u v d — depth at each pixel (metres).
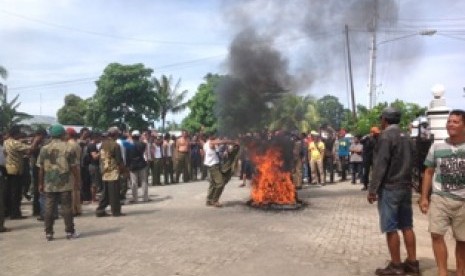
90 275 6.39
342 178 19.84
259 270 6.51
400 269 6.18
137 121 37.53
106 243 8.25
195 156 20.67
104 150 11.14
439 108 11.87
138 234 8.95
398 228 6.27
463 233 5.59
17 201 11.08
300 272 6.39
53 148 8.62
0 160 9.62
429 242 8.15
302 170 17.58
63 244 8.27
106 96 37.47
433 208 5.70
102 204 11.14
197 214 11.16
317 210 11.57
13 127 11.07
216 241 8.25
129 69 37.91
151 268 6.66
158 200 13.88
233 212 11.38
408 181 6.20
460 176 5.53
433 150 5.79
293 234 8.77
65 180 8.64
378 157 6.13
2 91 35.16
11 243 8.42
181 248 7.78
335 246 7.83
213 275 6.31
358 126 21.80
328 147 18.67
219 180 12.33
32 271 6.64
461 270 5.72
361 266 6.66
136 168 13.26
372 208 11.85
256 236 8.62
